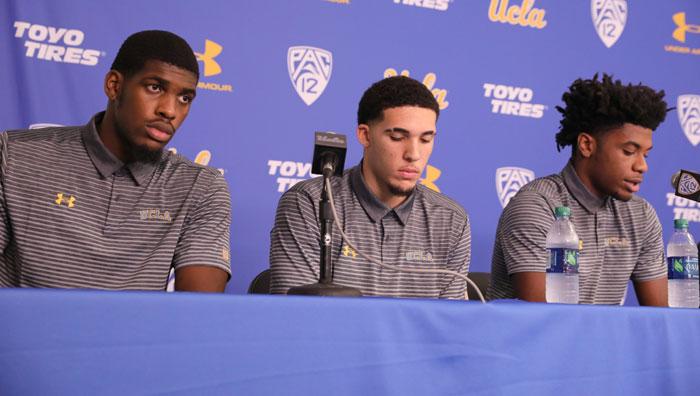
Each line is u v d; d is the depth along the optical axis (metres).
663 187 3.18
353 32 2.85
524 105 3.04
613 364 1.08
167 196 1.76
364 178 1.89
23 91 2.47
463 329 0.95
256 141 2.71
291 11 2.78
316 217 1.83
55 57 2.51
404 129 1.77
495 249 2.16
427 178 2.90
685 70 3.27
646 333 1.12
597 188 2.08
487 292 2.24
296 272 1.79
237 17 2.71
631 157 2.02
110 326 0.79
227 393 0.83
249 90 2.71
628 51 3.20
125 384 0.79
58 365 0.77
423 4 2.94
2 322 0.75
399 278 1.89
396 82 1.81
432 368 0.93
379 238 1.89
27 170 1.67
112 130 1.70
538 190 2.08
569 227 2.04
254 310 0.85
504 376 0.98
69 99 2.52
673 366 1.14
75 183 1.70
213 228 1.77
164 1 2.63
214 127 2.66
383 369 0.90
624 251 2.13
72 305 0.78
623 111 2.00
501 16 3.04
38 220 1.66
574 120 2.11
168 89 1.63
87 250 1.68
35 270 1.65
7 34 2.46
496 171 2.99
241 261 2.66
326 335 0.88
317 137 1.31
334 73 2.82
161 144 1.67
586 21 3.15
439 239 1.95
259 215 2.69
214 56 2.68
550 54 3.09
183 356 0.81
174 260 1.75
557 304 1.05
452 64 2.96
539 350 1.01
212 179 1.81
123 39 2.58
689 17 3.29
